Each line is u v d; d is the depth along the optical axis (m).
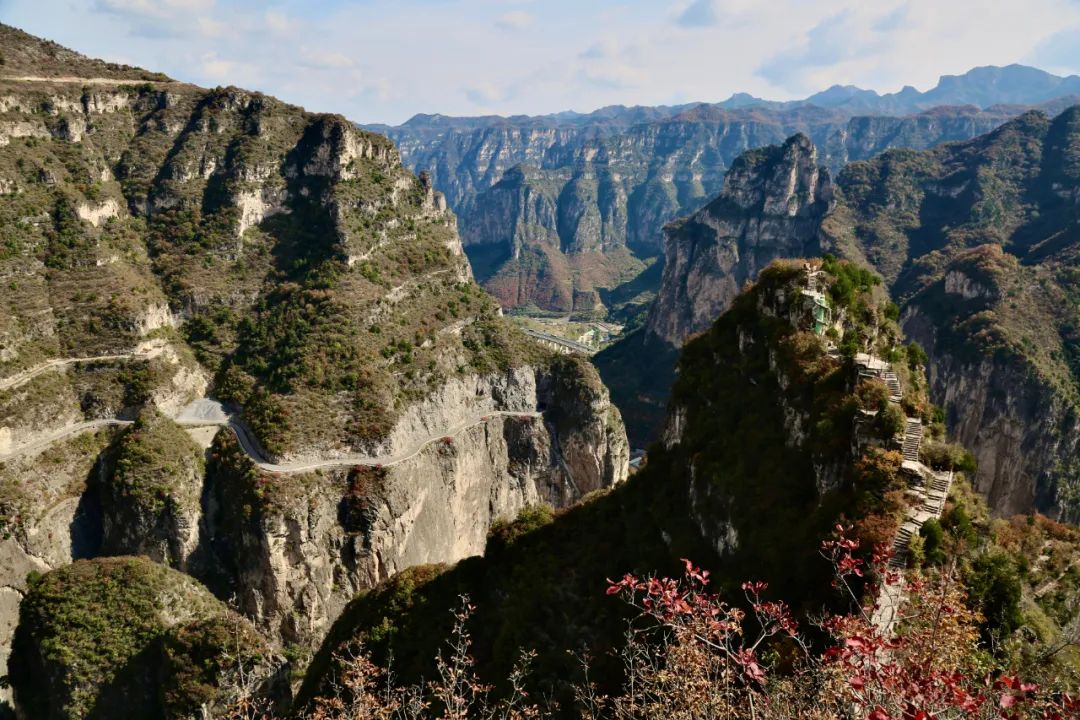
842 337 60.69
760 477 54.88
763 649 39.28
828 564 41.12
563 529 74.69
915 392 54.94
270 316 130.00
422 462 117.81
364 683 34.81
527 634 58.97
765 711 22.84
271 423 110.75
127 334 114.94
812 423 52.72
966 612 26.41
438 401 128.50
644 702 26.84
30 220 120.25
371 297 131.75
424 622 69.69
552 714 48.72
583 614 59.28
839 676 20.95
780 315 66.56
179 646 77.75
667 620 25.36
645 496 72.19
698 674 23.16
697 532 60.16
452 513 125.31
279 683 78.12
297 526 101.94
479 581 73.19
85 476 105.31
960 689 17.97
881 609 32.09
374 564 107.69
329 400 115.81
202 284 132.38
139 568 88.50
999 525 51.31
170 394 115.19
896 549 38.06
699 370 74.31
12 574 93.19
